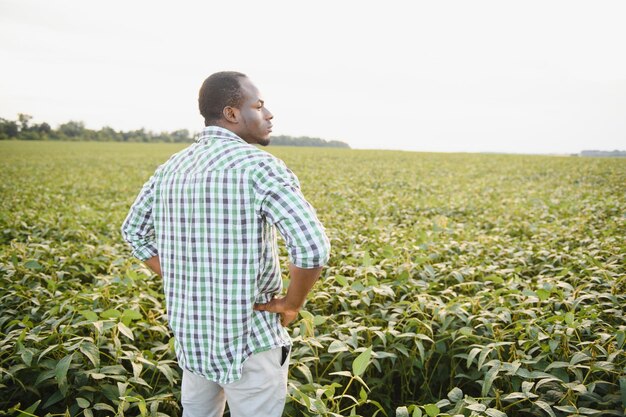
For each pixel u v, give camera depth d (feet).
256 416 5.95
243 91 5.66
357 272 13.03
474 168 83.46
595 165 87.15
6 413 7.77
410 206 32.48
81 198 41.22
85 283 14.35
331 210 29.22
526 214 26.68
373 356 8.95
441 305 10.49
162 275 6.49
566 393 7.31
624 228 20.51
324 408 6.72
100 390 7.93
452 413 6.82
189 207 5.49
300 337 8.86
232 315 5.44
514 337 9.59
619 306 10.55
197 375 6.11
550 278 12.79
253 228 5.29
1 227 22.29
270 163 5.26
